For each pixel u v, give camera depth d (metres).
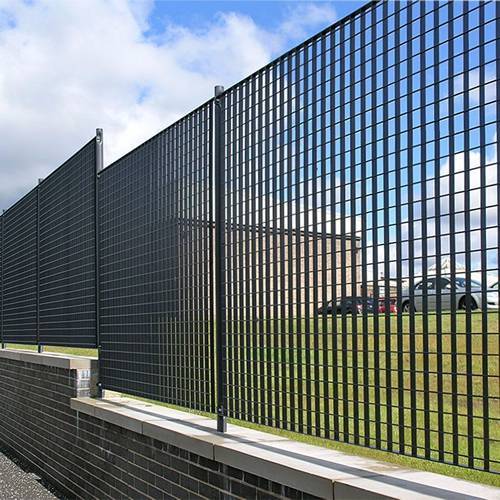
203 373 4.62
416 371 2.71
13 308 10.80
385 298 2.88
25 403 8.70
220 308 4.25
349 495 2.78
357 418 3.03
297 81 3.56
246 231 4.00
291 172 3.57
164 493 4.60
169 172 5.21
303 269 3.48
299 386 3.46
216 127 4.35
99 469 5.94
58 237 8.31
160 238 5.34
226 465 3.79
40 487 7.28
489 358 4.83
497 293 2.38
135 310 5.84
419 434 4.62
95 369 6.78
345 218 3.15
